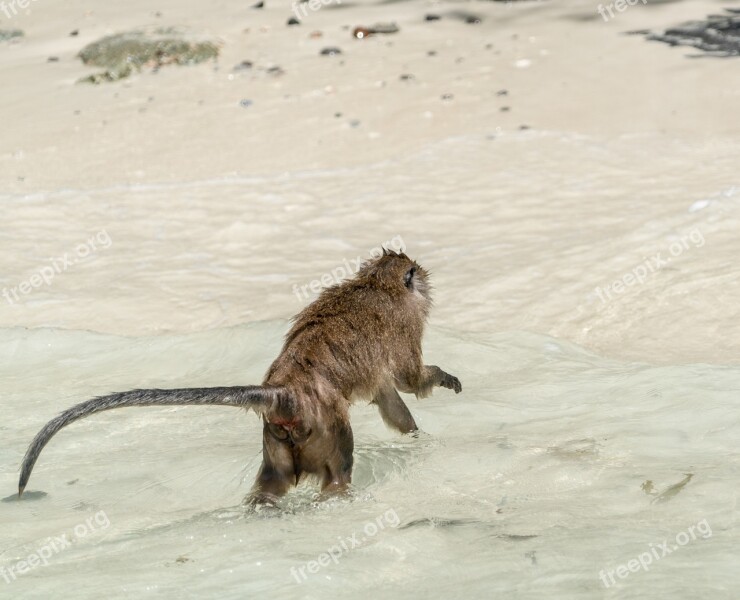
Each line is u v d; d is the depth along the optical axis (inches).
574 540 363.6
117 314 740.7
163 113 1208.2
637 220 826.2
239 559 365.7
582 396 525.7
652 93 1156.5
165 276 807.7
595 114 1115.3
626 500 398.3
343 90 1232.8
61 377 598.5
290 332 453.7
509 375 567.2
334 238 864.3
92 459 478.3
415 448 466.9
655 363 594.6
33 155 1107.9
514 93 1190.3
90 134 1159.0
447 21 1462.8
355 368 440.1
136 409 545.3
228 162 1062.4
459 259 796.0
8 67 1406.3
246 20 1510.8
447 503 407.8
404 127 1118.4
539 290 719.1
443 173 987.3
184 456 474.3
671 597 317.4
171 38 1403.8
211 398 385.1
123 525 403.2
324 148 1080.8
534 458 446.9
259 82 1279.5
